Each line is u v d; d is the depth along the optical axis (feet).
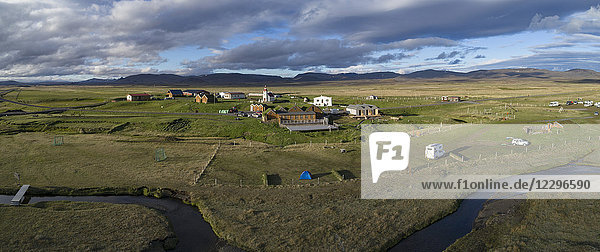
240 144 237.66
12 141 244.22
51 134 275.59
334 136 257.75
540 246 96.22
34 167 181.06
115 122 311.88
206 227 118.21
